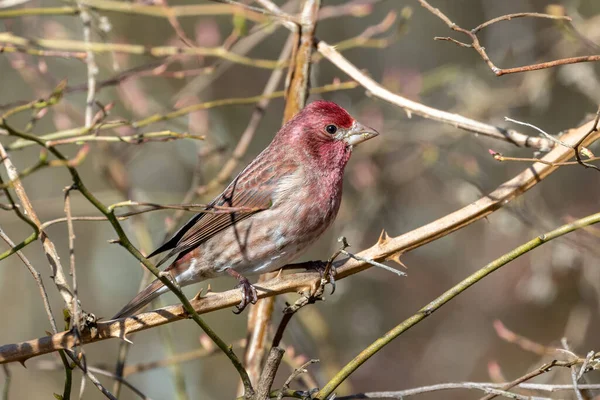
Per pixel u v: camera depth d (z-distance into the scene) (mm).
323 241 15164
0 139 10453
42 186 14633
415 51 15758
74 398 13516
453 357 14758
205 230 8953
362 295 14961
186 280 9117
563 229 6516
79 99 14281
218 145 13188
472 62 15445
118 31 14719
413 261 15336
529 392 10617
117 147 12398
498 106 13617
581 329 12430
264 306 9008
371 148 13641
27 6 12117
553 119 14453
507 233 12938
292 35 10516
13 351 6578
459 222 7555
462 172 13273
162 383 14305
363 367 14805
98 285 14656
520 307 14594
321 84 15203
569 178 14406
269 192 8781
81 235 14727
